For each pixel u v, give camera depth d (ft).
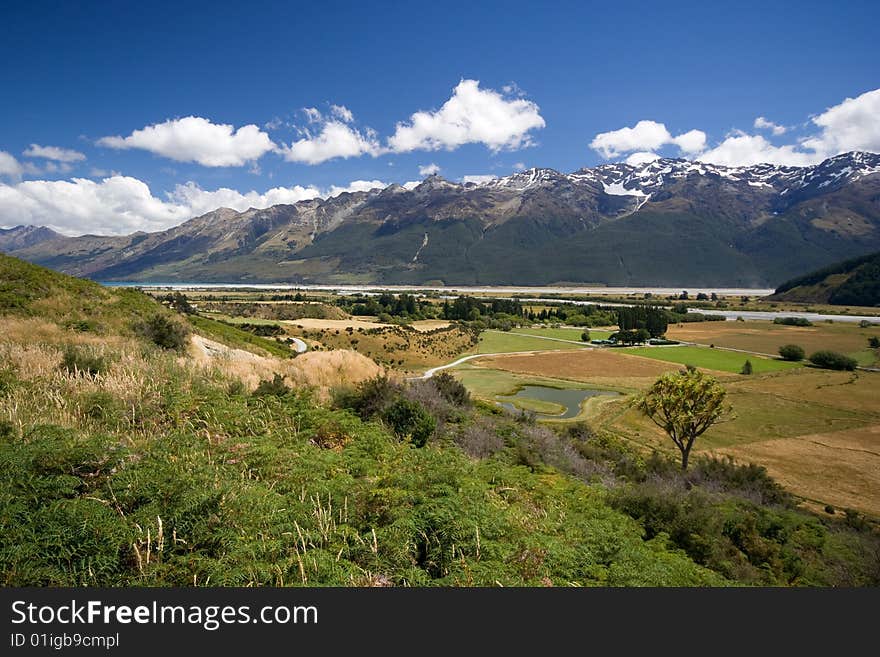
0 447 27.76
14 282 93.15
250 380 65.51
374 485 32.89
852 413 192.75
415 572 22.95
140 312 103.60
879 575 45.96
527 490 45.50
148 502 24.66
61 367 52.19
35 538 19.90
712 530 46.29
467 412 91.81
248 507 25.86
